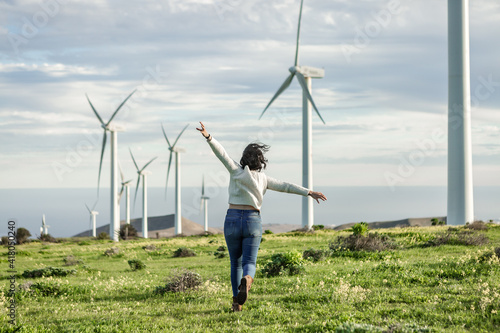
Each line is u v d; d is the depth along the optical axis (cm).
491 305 651
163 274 1620
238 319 631
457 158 5775
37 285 1084
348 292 801
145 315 728
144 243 4122
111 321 671
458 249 1875
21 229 5428
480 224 3278
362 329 516
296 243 3020
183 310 752
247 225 623
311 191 643
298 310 710
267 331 570
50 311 825
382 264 1244
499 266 1052
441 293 790
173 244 3728
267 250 2491
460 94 5750
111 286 1161
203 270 1688
